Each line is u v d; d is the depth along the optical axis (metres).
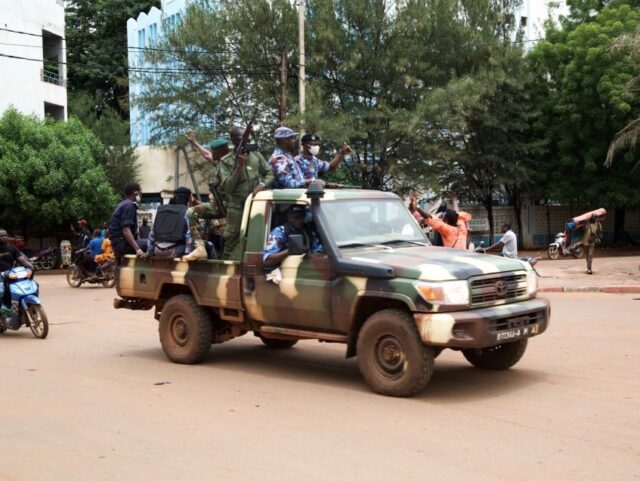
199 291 8.50
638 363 8.12
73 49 47.41
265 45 28.33
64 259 28.41
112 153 34.56
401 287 6.59
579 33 29.52
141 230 23.17
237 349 9.84
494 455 5.06
